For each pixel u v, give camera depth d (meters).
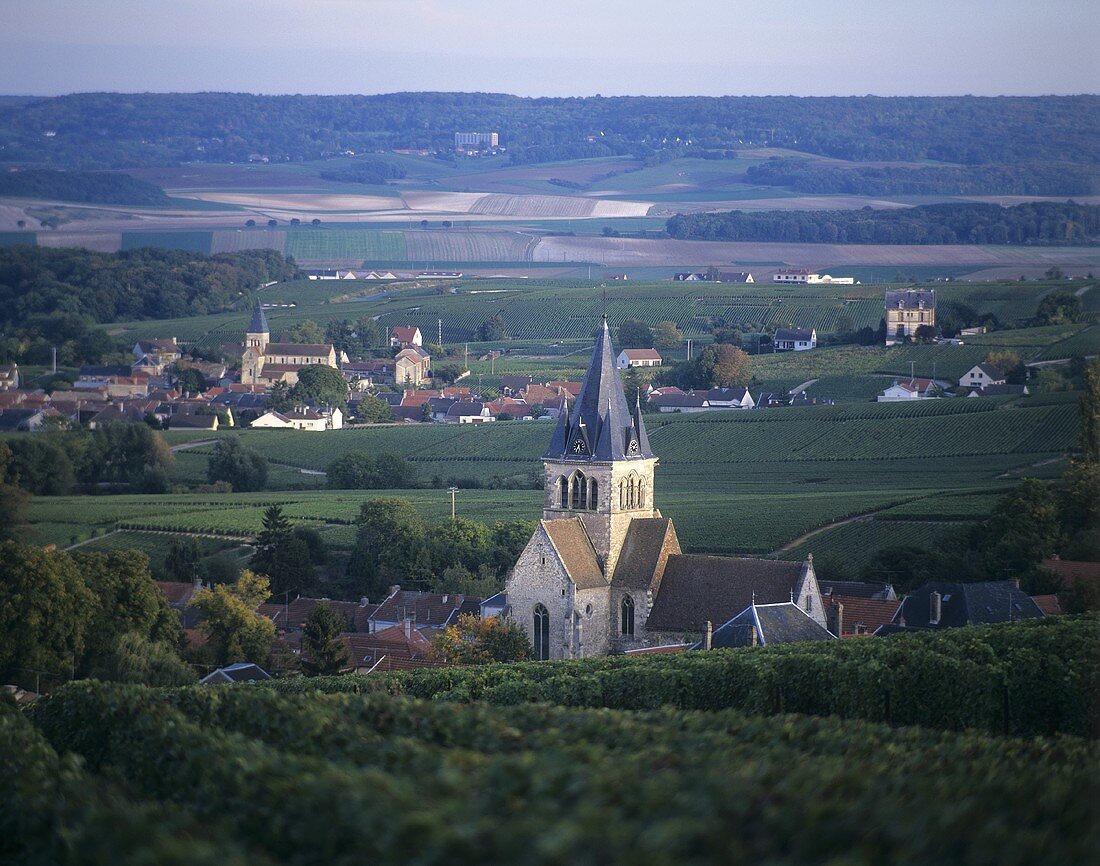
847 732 104.38
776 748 90.75
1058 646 158.38
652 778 71.38
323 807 71.31
